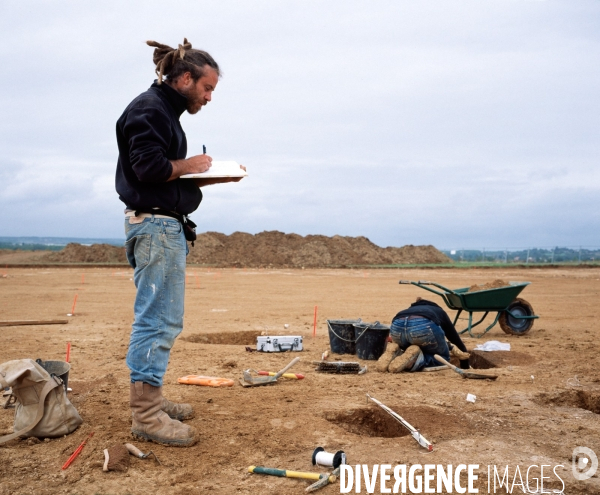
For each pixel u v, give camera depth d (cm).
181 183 412
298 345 862
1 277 2905
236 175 404
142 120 376
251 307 1538
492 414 516
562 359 788
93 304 1587
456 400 562
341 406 527
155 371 408
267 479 363
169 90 407
